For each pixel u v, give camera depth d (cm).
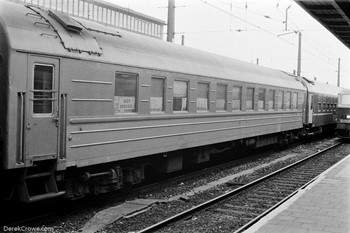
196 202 899
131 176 943
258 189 1056
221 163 1509
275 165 1473
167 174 1251
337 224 650
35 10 723
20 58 644
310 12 1106
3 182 680
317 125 2498
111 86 833
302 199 830
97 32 840
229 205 884
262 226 639
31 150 661
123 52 879
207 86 1232
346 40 1565
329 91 2859
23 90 649
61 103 717
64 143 721
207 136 1219
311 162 1587
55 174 723
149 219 757
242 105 1455
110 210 802
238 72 1444
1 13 647
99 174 820
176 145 1066
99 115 803
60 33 730
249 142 1586
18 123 644
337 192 898
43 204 825
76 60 743
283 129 1888
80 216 764
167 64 1027
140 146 925
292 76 2167
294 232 607
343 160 1462
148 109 952
